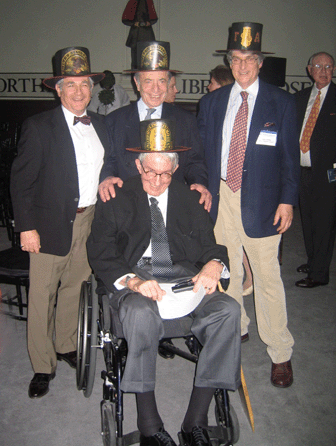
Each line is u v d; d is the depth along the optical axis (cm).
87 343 233
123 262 209
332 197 379
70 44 733
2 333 314
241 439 216
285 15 714
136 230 216
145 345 182
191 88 745
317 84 377
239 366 191
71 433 219
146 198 220
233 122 254
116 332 201
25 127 227
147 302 188
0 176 475
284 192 244
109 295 215
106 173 249
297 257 484
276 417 232
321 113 373
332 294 390
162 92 245
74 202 238
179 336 208
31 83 751
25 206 226
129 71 242
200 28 723
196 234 224
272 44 726
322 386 259
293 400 246
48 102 754
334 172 375
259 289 260
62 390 254
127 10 630
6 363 279
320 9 712
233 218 263
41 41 734
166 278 215
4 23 731
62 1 718
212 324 188
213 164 264
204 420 188
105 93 507
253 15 716
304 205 397
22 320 321
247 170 246
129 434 190
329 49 724
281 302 256
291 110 243
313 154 379
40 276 243
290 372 262
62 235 236
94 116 260
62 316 272
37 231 235
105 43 730
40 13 725
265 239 250
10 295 378
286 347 260
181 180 264
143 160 208
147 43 237
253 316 349
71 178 235
